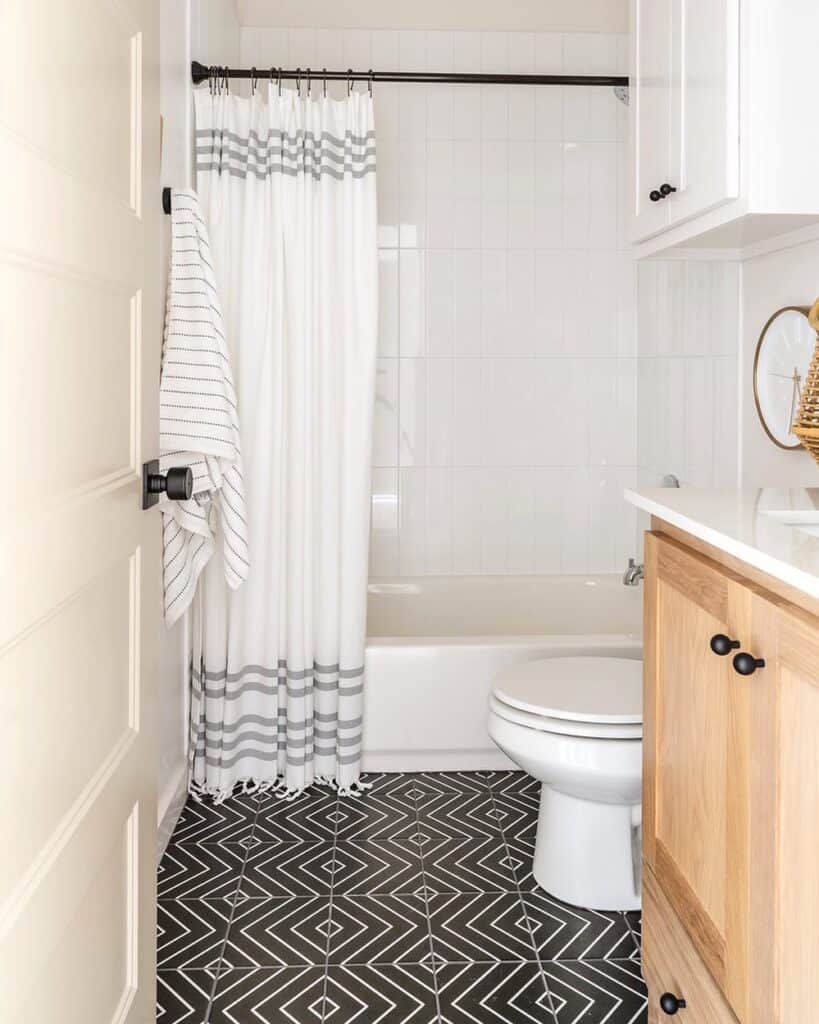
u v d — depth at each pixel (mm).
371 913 2164
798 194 1696
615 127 3701
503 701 2223
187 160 2754
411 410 3738
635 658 2912
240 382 2783
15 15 938
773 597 1151
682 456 3195
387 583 3676
